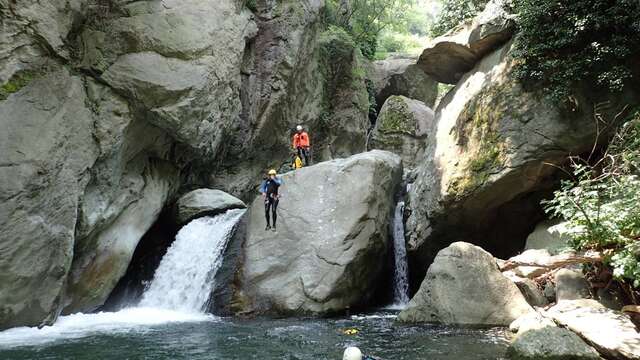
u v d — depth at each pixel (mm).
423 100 30000
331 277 11648
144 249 14391
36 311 9711
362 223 12461
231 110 15750
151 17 12320
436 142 14742
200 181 16859
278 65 18312
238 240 13141
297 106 20250
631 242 7699
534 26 11602
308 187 13188
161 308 12852
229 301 11969
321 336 9141
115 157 11859
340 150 23547
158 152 13883
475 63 14695
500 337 8633
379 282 14156
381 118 26891
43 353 7852
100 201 11625
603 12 10695
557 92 11125
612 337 6957
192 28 13195
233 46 15172
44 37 9797
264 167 19406
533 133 11570
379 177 13547
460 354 7598
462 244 10492
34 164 9539
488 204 12578
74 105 10617
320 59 22188
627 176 8492
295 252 12195
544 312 9148
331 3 24547
